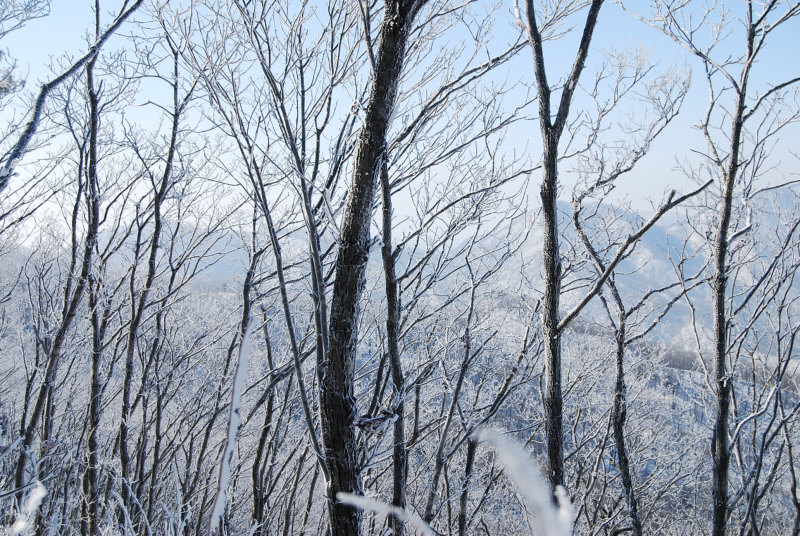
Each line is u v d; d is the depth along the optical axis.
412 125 3.78
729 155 4.27
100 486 7.07
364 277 2.33
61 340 5.21
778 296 6.35
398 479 2.67
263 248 5.16
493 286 5.98
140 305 5.59
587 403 8.52
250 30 2.79
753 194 4.70
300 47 3.05
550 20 3.76
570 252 5.38
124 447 5.61
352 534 2.23
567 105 2.84
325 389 2.30
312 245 2.41
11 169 2.79
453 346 5.57
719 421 4.42
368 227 2.31
